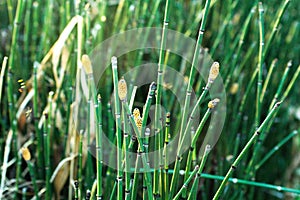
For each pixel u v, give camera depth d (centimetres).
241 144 108
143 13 105
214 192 101
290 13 121
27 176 106
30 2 104
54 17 118
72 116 97
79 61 89
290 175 121
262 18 86
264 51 94
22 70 108
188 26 114
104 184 99
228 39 106
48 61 107
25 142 107
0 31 122
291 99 122
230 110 107
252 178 99
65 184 102
